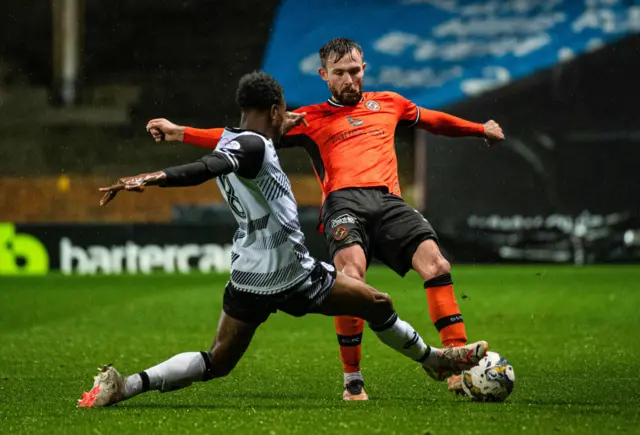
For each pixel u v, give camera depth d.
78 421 13.08
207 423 12.80
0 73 69.00
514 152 54.94
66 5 66.88
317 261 13.83
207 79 68.19
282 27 67.75
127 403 15.08
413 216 16.42
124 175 66.25
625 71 56.75
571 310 32.88
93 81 68.50
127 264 53.97
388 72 65.31
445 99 64.19
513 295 38.28
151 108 67.81
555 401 15.04
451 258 54.47
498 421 12.79
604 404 14.66
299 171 64.12
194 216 57.47
